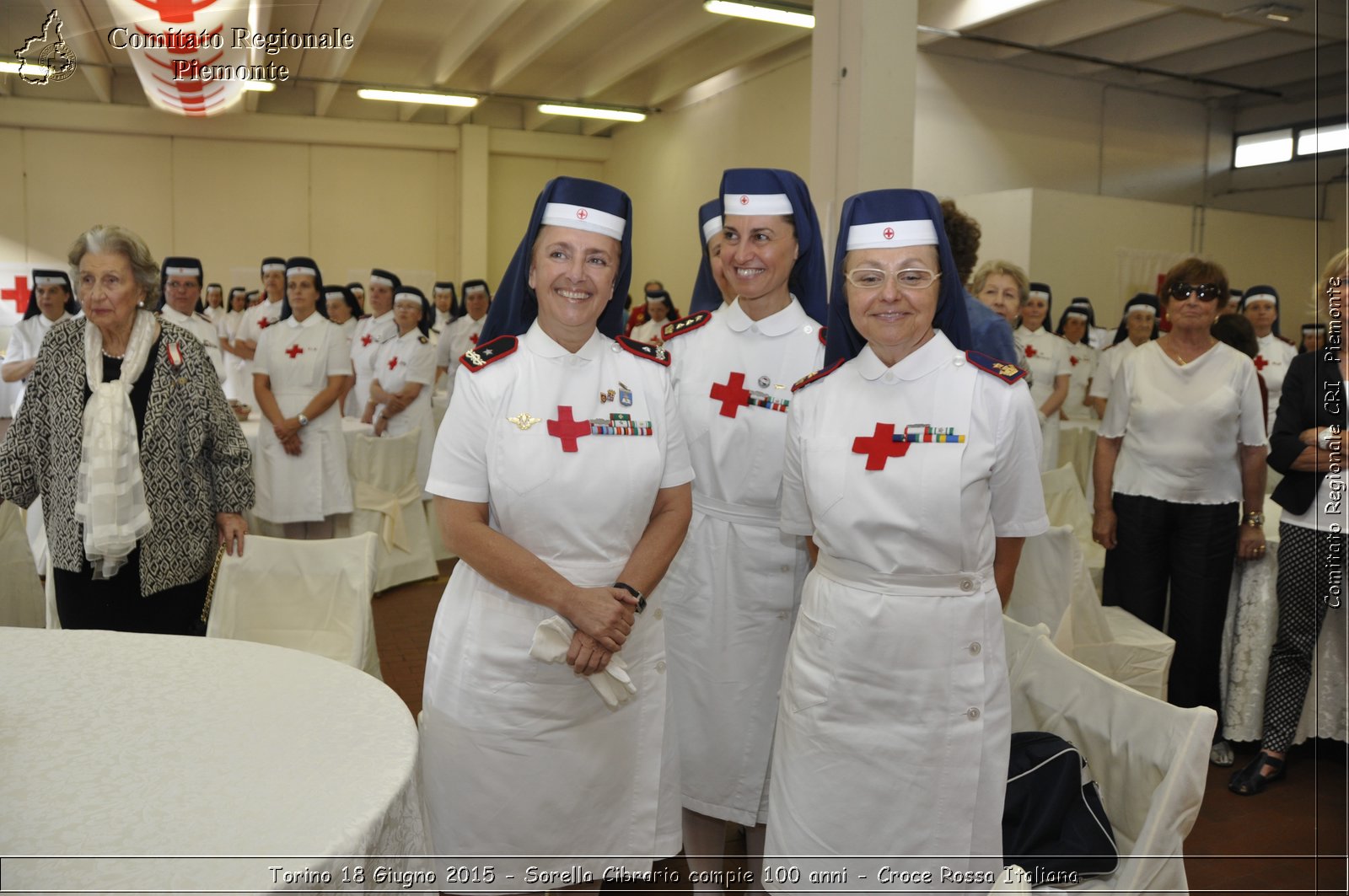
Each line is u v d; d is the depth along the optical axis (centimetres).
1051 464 547
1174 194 1066
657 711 187
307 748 128
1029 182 1012
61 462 219
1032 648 189
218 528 238
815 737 170
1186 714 152
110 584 223
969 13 884
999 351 251
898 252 162
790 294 222
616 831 185
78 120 1309
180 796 115
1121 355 341
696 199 1317
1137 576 331
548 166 1591
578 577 175
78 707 139
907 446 164
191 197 1390
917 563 163
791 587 213
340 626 228
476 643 173
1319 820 278
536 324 179
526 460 169
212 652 162
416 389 574
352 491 462
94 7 611
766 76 1146
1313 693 319
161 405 224
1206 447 313
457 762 175
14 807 111
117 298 217
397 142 1480
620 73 1181
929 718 164
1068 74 1013
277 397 435
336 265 1479
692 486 220
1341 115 962
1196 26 889
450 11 1015
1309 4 826
